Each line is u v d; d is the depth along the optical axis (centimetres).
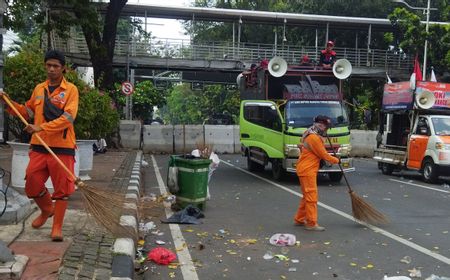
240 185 1293
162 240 690
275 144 1359
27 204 658
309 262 596
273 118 1369
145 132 2395
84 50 2959
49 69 535
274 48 3475
